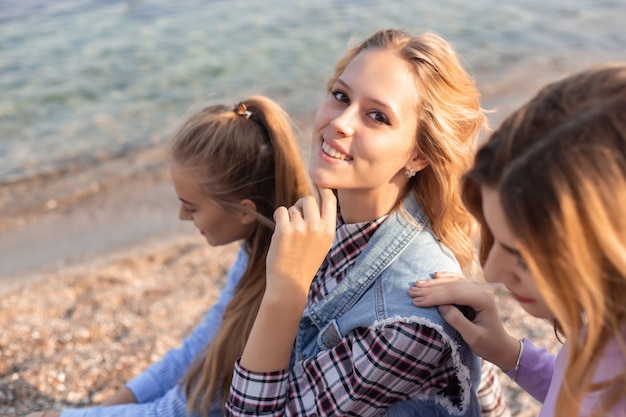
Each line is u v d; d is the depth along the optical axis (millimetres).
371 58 1693
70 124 7414
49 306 4145
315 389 1691
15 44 9828
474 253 2037
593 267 1069
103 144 7020
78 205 5965
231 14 11578
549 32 10789
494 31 10836
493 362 1723
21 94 8086
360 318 1672
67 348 3588
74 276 4637
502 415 2150
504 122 1229
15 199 6055
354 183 1696
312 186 2307
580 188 1044
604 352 1202
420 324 1581
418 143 1717
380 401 1659
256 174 2174
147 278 4531
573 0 12672
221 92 8258
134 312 4008
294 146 2203
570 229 1058
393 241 1738
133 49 9758
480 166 1208
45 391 3227
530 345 1785
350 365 1656
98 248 5199
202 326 2471
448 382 1699
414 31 1795
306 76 8836
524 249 1126
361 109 1679
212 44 10023
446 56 1702
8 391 3205
